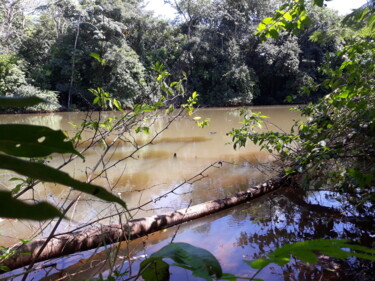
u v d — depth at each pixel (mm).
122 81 21438
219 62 26359
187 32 27953
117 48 21625
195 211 2977
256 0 26281
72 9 22953
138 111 2500
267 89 28234
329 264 1999
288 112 15969
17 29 25109
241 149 6477
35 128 382
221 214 3096
